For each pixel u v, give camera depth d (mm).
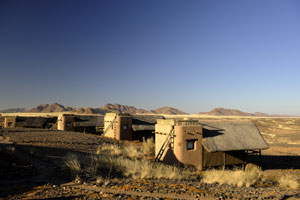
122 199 8438
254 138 21141
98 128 41625
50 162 15336
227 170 18688
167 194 9594
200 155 18547
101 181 11172
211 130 20375
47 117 49906
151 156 22109
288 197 10500
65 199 8102
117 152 21469
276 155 29125
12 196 8219
